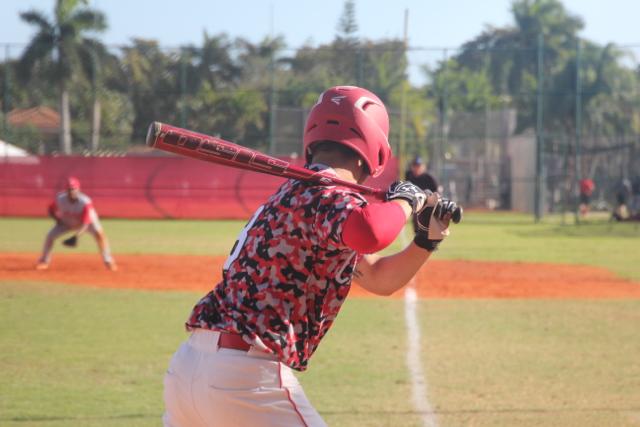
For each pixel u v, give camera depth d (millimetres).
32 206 97500
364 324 29047
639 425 17344
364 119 9250
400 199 8641
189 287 38531
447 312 31906
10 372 21625
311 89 99688
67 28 107125
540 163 98375
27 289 37219
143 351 24234
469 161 115000
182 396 8930
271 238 8625
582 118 108875
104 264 47406
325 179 8703
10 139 104312
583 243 66000
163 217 98312
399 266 9250
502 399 19297
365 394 19656
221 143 8562
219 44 100562
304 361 8914
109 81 102812
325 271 8617
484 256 54656
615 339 26547
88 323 28734
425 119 101562
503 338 26609
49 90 105375
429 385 20531
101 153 100750
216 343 8680
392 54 99625
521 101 108500
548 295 36844
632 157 106438
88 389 19969
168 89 100938
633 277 43188
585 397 19500
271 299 8609
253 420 8633
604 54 110000
